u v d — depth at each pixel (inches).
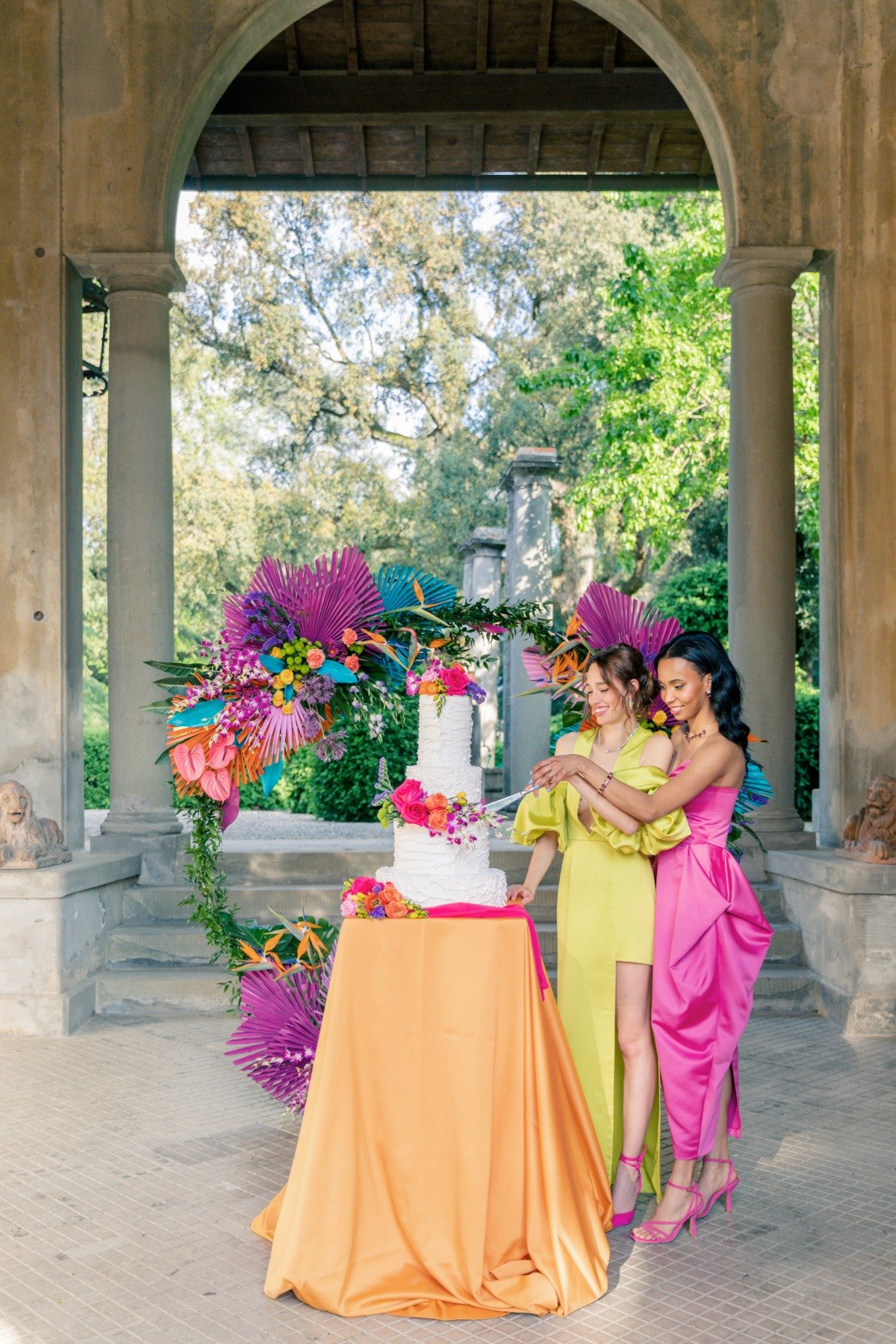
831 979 226.7
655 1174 141.6
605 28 315.9
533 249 833.5
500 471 819.4
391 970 120.8
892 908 217.9
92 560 815.1
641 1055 134.9
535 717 401.1
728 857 135.0
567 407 551.5
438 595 165.8
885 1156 153.8
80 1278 118.4
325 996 156.2
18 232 257.3
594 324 804.0
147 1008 226.4
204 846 166.9
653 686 143.1
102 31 259.8
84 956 224.5
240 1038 155.9
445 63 325.1
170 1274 119.5
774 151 261.0
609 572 847.7
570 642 165.9
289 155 352.2
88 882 224.2
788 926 243.9
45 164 258.7
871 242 259.8
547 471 408.5
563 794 143.3
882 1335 107.6
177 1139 158.2
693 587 535.2
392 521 827.4
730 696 135.3
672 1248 126.3
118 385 260.7
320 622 154.3
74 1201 137.3
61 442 254.7
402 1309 111.8
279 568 155.2
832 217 261.6
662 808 130.8
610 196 804.0
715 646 136.5
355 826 442.3
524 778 400.8
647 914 135.4
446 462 822.5
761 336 262.5
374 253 839.7
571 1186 119.6
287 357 823.7
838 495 258.2
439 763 134.5
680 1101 129.1
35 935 212.1
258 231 823.1
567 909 140.3
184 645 807.1
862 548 256.5
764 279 261.4
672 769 140.0
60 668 253.0
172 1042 206.7
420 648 157.6
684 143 348.8
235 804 168.1
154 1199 138.1
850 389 257.9
